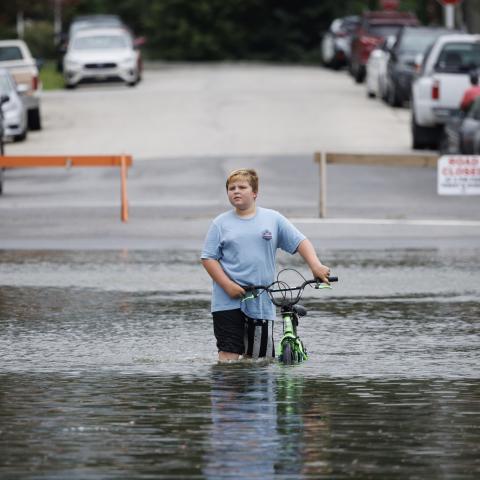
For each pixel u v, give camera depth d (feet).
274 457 73.82
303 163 281.74
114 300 138.00
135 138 324.39
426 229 200.23
